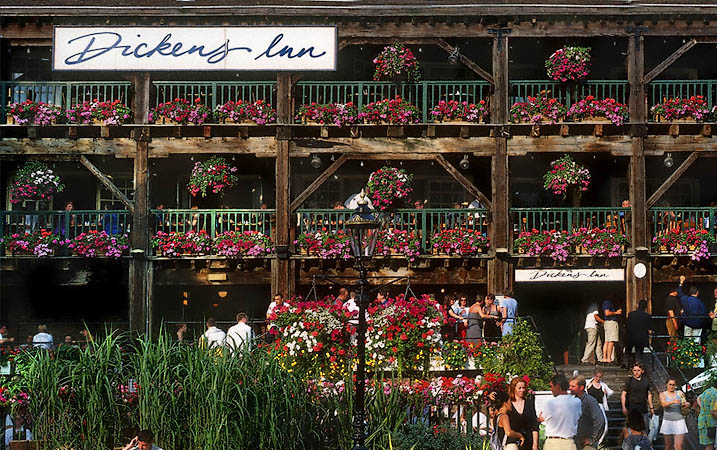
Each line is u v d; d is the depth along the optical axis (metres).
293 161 26.84
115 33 24.48
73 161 25.08
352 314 18.84
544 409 14.64
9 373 17.94
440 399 17.97
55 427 15.29
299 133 24.67
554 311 26.59
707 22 24.55
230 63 24.47
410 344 18.84
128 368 15.82
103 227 24.64
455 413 18.33
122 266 25.59
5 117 24.69
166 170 26.80
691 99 24.61
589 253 24.19
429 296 19.44
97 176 24.64
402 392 17.44
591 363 23.12
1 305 26.30
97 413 15.15
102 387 15.30
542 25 24.53
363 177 27.09
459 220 24.92
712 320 24.38
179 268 24.64
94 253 24.30
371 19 24.53
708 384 19.12
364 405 15.59
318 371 18.47
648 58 27.09
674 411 17.34
